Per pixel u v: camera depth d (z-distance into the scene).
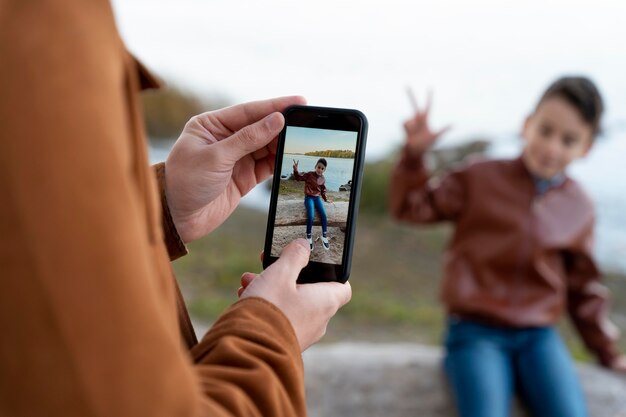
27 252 0.43
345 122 1.07
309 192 1.06
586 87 2.69
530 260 2.70
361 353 3.12
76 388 0.45
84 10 0.47
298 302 0.80
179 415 0.49
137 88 0.56
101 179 0.44
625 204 6.46
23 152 0.43
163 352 0.48
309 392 2.86
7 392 0.46
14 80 0.44
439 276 6.18
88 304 0.44
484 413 2.41
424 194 2.91
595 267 2.86
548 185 2.77
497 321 2.67
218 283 5.25
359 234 6.95
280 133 1.08
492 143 8.16
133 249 0.46
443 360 2.92
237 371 0.65
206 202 1.07
